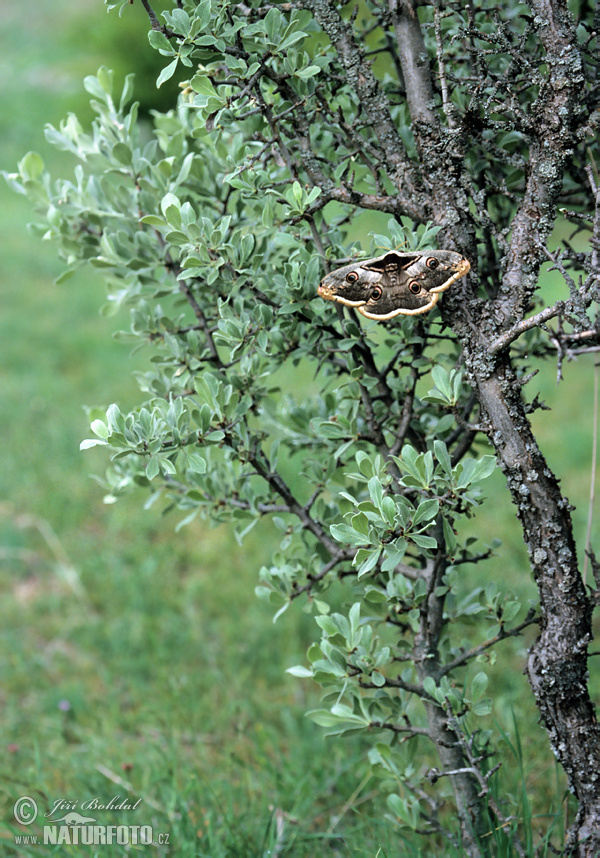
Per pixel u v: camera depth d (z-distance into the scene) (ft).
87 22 55.52
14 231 38.99
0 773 11.01
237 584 16.03
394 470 7.38
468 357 6.38
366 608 8.38
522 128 6.20
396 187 6.77
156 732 12.23
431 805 8.03
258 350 7.24
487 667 12.30
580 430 20.01
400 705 8.13
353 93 7.55
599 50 6.25
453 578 7.90
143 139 36.09
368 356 7.43
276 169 7.93
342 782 10.59
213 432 7.15
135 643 14.43
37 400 23.91
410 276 6.00
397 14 6.68
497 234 6.46
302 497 17.43
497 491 18.08
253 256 7.12
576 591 6.38
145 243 8.27
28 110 53.01
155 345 8.48
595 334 5.57
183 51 6.29
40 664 14.06
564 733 6.51
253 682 13.42
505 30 6.50
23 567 17.24
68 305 31.42
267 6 6.76
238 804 10.21
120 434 6.54
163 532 18.39
